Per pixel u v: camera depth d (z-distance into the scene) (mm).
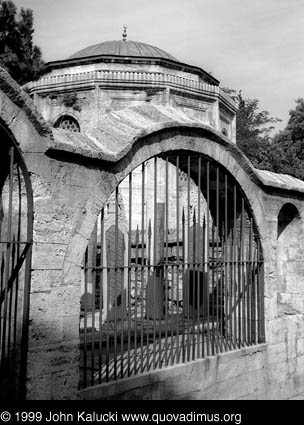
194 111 26781
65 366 6742
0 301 6727
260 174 10625
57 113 26500
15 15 24703
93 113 25641
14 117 6254
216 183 10141
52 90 26562
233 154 9766
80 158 7047
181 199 23656
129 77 25531
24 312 6367
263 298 10539
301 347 11492
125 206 22844
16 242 6262
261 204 10586
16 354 6492
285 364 10906
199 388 8656
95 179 7293
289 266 11945
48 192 6668
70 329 6848
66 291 6824
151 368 8133
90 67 27328
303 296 11719
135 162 7938
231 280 10023
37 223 6516
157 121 8461
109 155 7312
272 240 10844
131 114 8688
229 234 10844
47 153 6641
